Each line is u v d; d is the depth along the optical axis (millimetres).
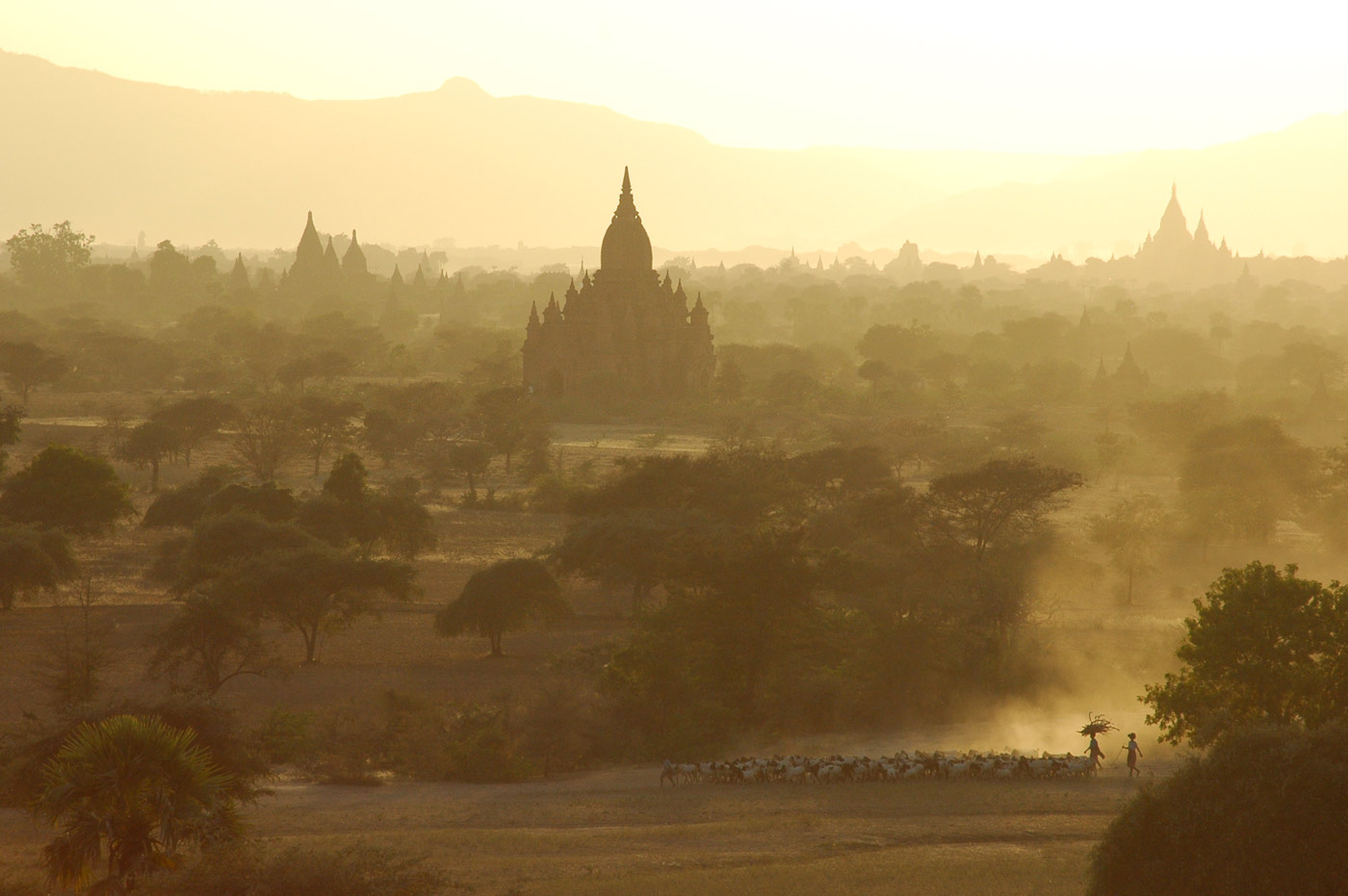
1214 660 64625
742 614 92750
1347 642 62969
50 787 37031
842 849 50750
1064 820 56281
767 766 68625
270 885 37906
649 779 72188
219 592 100812
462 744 75688
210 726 55562
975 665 94500
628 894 42406
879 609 94625
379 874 40250
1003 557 111812
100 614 119812
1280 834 36750
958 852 49969
